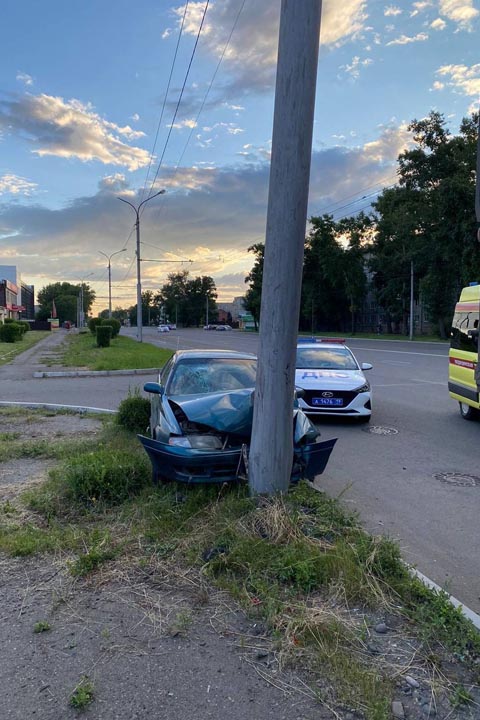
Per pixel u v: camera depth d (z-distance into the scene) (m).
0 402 11.61
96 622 3.07
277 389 4.46
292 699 2.48
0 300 81.38
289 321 4.43
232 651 2.82
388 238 58.88
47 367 20.45
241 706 2.43
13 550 3.91
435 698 2.51
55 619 3.10
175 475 4.83
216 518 4.27
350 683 2.56
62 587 3.45
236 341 49.38
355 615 3.17
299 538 3.91
